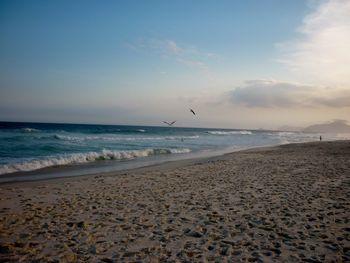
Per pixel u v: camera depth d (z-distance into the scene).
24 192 8.72
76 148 24.30
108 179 11.09
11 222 5.80
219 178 11.16
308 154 21.30
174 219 5.99
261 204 7.14
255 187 9.29
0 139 28.12
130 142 34.66
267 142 43.88
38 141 28.44
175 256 4.20
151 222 5.80
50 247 4.52
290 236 4.97
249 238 4.90
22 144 24.53
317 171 12.59
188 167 14.57
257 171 12.86
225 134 77.75
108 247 4.54
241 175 11.80
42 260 4.04
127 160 18.98
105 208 6.90
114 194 8.48
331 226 5.48
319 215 6.16
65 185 9.88
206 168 14.10
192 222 5.79
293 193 8.31
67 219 6.01
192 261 4.03
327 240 4.79
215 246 4.56
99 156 19.00
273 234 5.08
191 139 47.53
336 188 8.97
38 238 4.92
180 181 10.60
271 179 10.73
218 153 24.83
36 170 13.82
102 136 45.06
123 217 6.15
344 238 4.88
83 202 7.51
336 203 7.16
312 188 8.98
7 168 13.69
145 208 6.88
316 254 4.25
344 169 13.12
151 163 17.31
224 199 7.73
